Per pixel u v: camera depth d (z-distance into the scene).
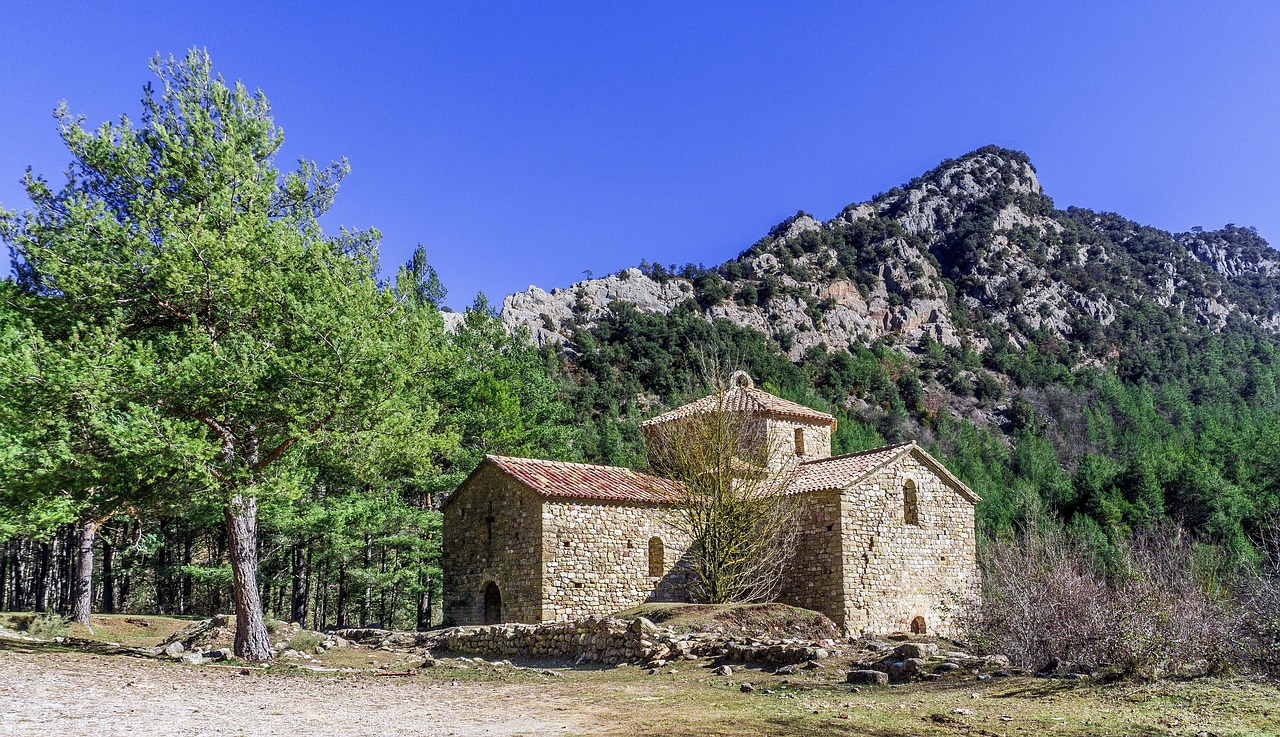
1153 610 16.39
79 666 17.20
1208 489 59.31
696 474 30.20
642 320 134.75
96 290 20.61
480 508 31.56
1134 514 58.44
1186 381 149.50
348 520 36.31
